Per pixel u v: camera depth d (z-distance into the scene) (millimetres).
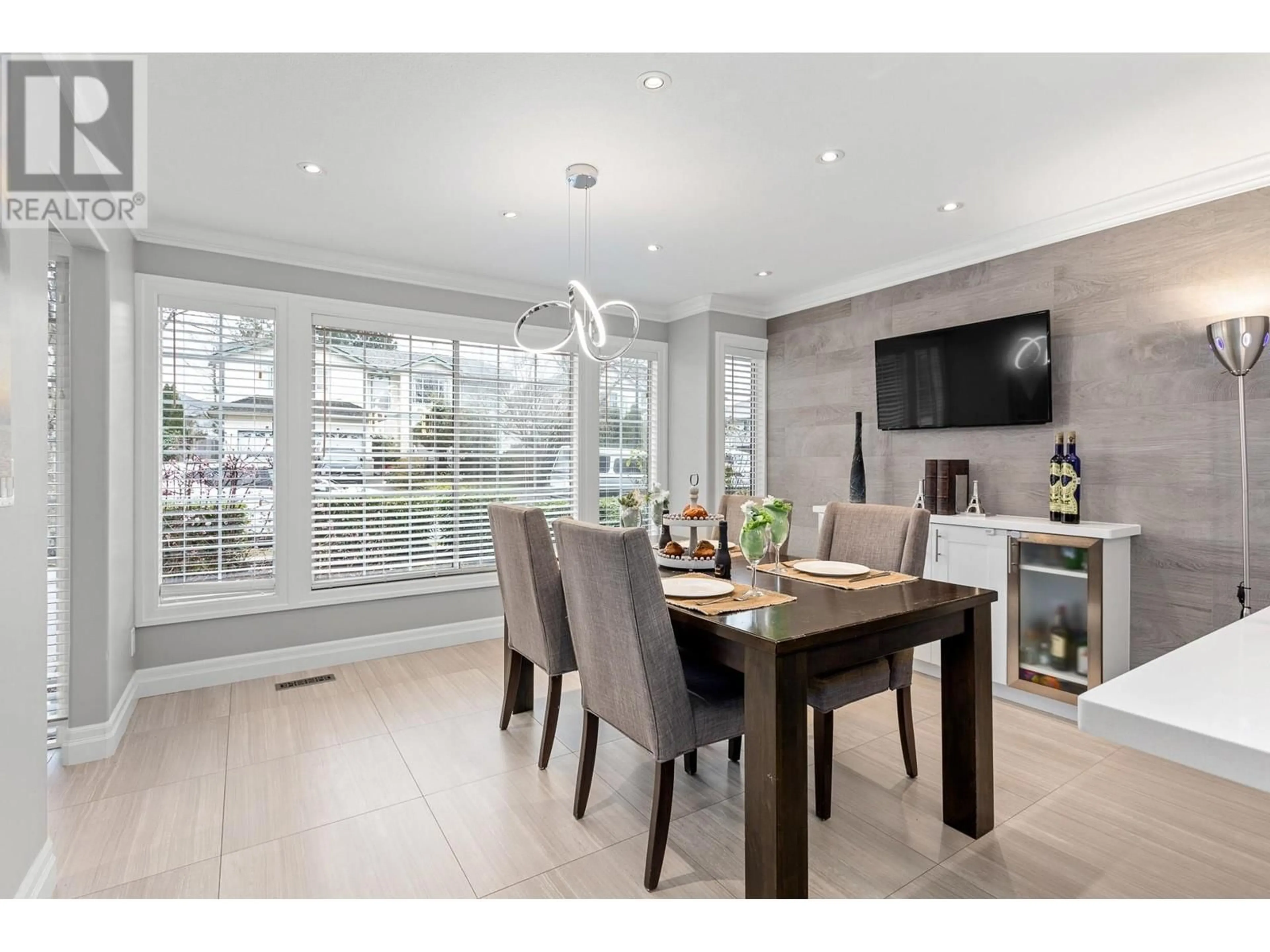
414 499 3967
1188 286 2830
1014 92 2090
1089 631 2834
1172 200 2832
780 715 1579
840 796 2250
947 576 3367
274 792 2262
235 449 3398
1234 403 2701
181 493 3264
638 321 2885
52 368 2504
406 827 2053
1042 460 3352
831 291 4414
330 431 3693
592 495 4637
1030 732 2791
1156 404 2928
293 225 3199
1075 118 2252
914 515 2488
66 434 2518
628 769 2463
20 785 1576
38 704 1687
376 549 3836
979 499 3623
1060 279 3264
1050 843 1970
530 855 1906
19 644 1572
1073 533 2883
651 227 3287
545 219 3152
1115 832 2033
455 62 1911
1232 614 2699
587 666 2010
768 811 1598
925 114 2223
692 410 4809
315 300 3605
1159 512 2914
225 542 3373
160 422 3193
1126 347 3025
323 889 1746
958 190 2852
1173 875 1811
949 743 2059
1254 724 702
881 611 1841
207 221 3137
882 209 3062
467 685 3361
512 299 4336
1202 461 2789
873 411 4215
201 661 3309
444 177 2678
